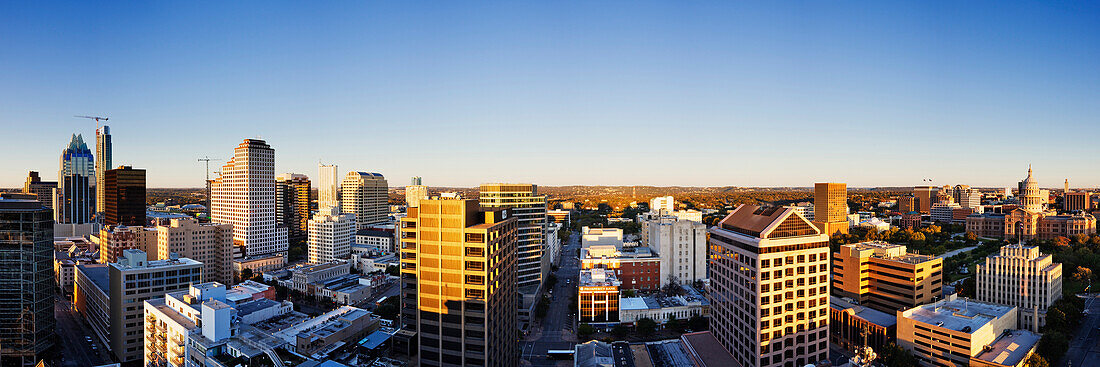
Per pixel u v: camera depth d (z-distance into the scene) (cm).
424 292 17275
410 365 18562
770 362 18700
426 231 17188
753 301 18738
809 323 19325
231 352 19938
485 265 16625
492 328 17312
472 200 17575
